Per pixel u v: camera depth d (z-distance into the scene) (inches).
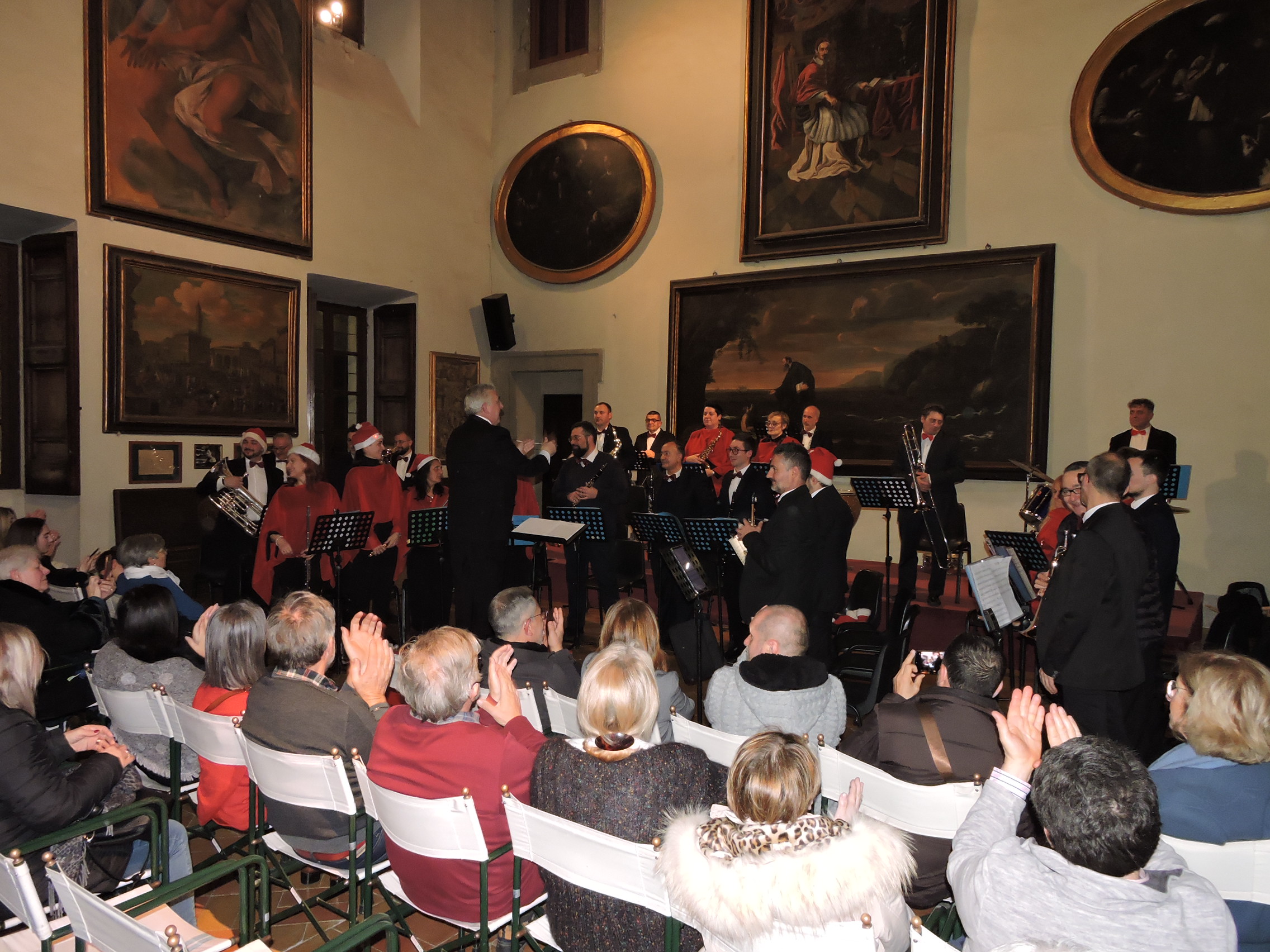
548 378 448.8
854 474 347.6
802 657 108.4
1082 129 301.4
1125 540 126.0
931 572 262.4
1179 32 284.8
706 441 343.6
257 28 332.2
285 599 99.8
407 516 234.1
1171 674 149.5
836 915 55.1
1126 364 298.7
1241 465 280.5
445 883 82.8
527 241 428.8
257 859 77.3
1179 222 289.3
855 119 342.3
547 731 115.6
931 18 324.5
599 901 71.8
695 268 386.0
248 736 92.7
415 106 403.9
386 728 84.6
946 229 326.3
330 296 398.6
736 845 57.6
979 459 323.0
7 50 263.0
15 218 276.5
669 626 255.8
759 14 361.1
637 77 399.9
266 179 337.7
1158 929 52.8
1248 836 72.7
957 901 61.4
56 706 133.0
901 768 86.0
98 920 61.8
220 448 328.5
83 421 288.4
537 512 264.2
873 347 343.6
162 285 305.4
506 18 437.4
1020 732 68.1
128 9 291.1
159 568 167.5
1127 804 53.5
